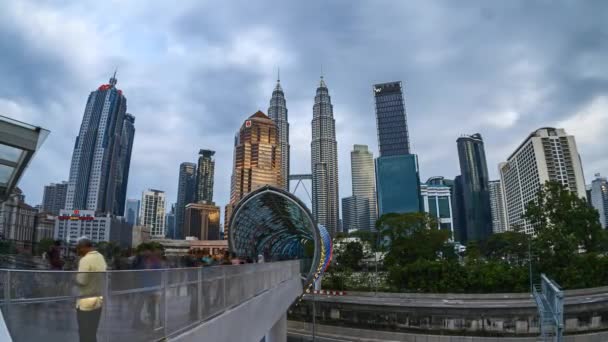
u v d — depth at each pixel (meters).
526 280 49.66
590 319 35.06
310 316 40.62
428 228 85.31
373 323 37.34
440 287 50.72
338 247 96.69
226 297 9.78
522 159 169.25
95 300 5.00
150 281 6.27
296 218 39.44
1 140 8.00
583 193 149.12
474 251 88.06
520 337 33.59
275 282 17.08
